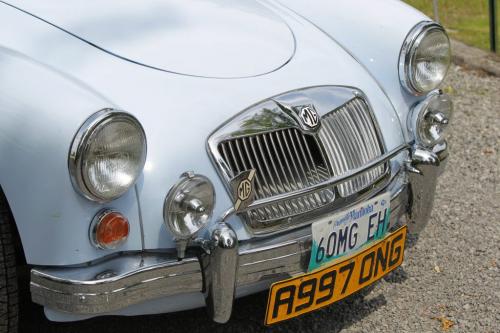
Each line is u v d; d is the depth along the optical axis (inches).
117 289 85.6
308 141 99.9
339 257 101.6
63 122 81.2
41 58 98.3
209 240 89.7
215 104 96.7
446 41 117.0
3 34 102.7
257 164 95.4
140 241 88.3
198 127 93.7
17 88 86.0
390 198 108.1
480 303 119.3
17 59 90.9
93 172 80.7
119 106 92.5
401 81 115.6
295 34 118.0
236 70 103.3
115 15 108.5
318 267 99.0
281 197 93.8
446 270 127.6
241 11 119.4
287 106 99.3
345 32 122.1
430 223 141.6
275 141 97.3
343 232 101.1
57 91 84.5
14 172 83.8
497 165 164.7
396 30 117.7
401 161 112.8
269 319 96.3
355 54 119.3
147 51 102.5
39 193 82.9
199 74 100.7
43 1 111.1
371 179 106.2
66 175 81.3
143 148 84.4
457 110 193.3
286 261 96.0
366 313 116.8
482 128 182.5
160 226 88.6
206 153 92.8
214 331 112.0
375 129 109.4
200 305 96.2
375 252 106.3
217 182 92.4
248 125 95.8
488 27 250.7
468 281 124.8
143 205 88.0
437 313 117.0
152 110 93.7
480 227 140.3
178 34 107.7
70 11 108.3
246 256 92.7
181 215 87.7
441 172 121.0
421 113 115.2
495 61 222.8
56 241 83.9
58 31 103.6
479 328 113.7
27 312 113.0
